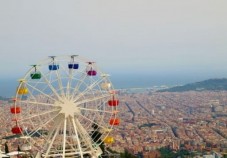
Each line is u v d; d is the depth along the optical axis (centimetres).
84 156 7294
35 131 6875
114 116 7231
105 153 10081
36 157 6844
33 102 6812
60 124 6775
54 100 6806
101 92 7212
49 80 6931
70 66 7044
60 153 7012
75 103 6838
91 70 7200
